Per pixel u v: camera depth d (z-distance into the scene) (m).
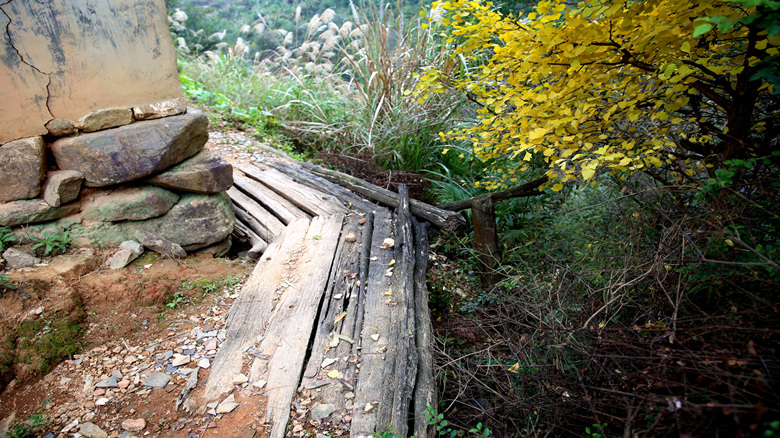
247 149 6.27
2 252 3.08
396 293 3.30
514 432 2.39
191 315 3.23
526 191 4.02
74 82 3.27
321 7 10.60
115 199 3.51
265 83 8.09
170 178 3.66
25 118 3.14
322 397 2.47
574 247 3.53
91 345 2.87
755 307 1.79
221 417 2.37
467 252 4.75
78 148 3.32
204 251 3.97
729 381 1.58
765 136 2.44
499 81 3.17
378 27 6.11
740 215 2.05
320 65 7.80
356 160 5.93
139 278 3.31
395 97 6.08
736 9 1.93
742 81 2.24
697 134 2.69
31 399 2.48
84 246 3.40
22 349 2.63
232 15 17.64
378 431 2.24
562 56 2.39
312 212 4.67
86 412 2.42
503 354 2.82
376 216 4.57
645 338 2.13
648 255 2.52
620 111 2.52
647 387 1.91
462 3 2.59
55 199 3.26
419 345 2.80
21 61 3.05
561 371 2.29
